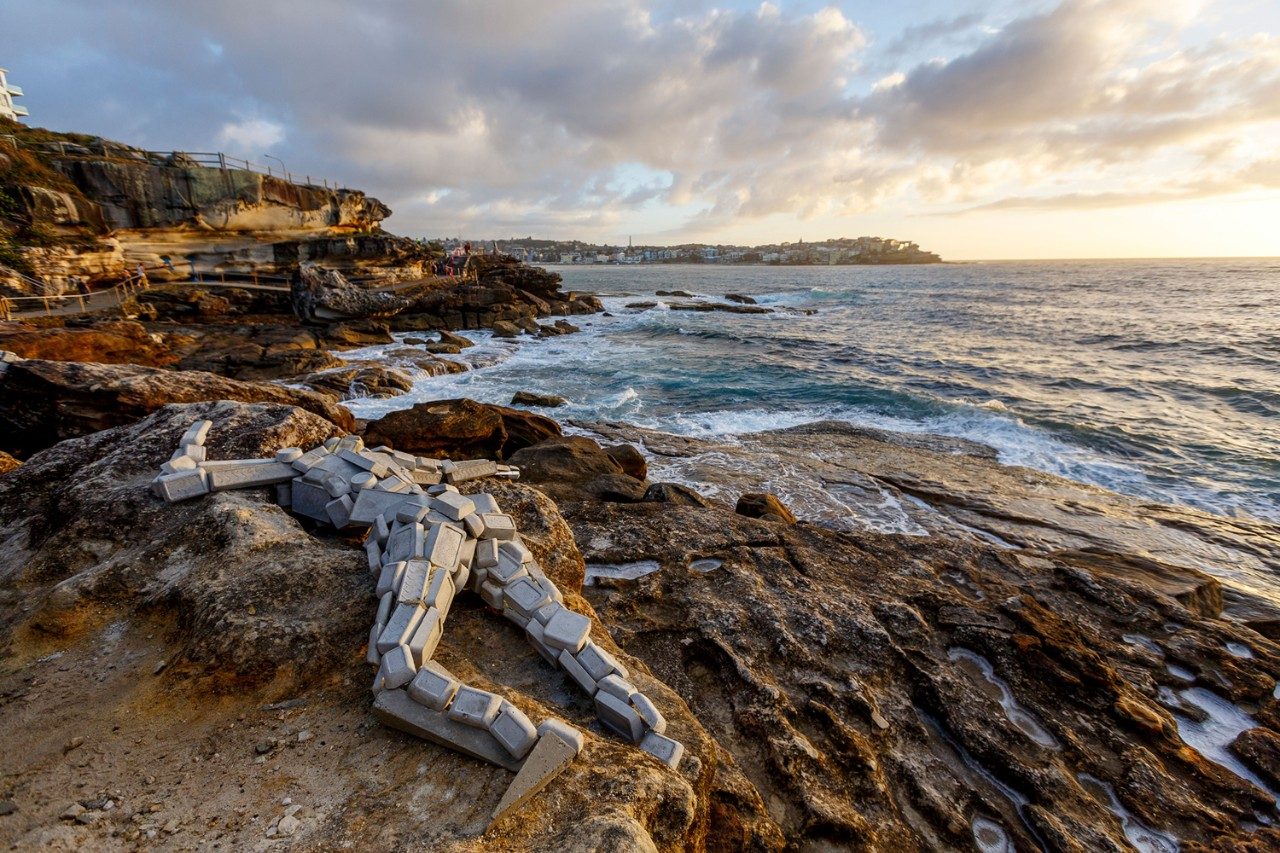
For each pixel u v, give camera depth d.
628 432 14.43
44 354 12.79
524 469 9.84
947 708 4.62
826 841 3.55
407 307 31.28
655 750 2.72
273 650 2.85
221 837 2.08
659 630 5.20
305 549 3.62
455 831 2.11
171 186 30.81
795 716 4.39
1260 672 5.54
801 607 5.57
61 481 4.47
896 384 21.22
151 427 4.98
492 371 23.44
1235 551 9.30
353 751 2.46
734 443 14.51
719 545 6.77
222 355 19.39
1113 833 3.79
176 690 2.71
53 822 2.12
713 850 2.94
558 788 2.32
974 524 9.85
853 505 10.33
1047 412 17.38
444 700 2.52
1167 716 4.84
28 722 2.56
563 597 4.15
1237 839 3.85
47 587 3.49
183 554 3.56
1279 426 15.97
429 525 3.47
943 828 3.76
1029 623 5.60
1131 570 7.73
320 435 5.43
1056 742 4.48
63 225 26.53
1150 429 15.71
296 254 35.25
